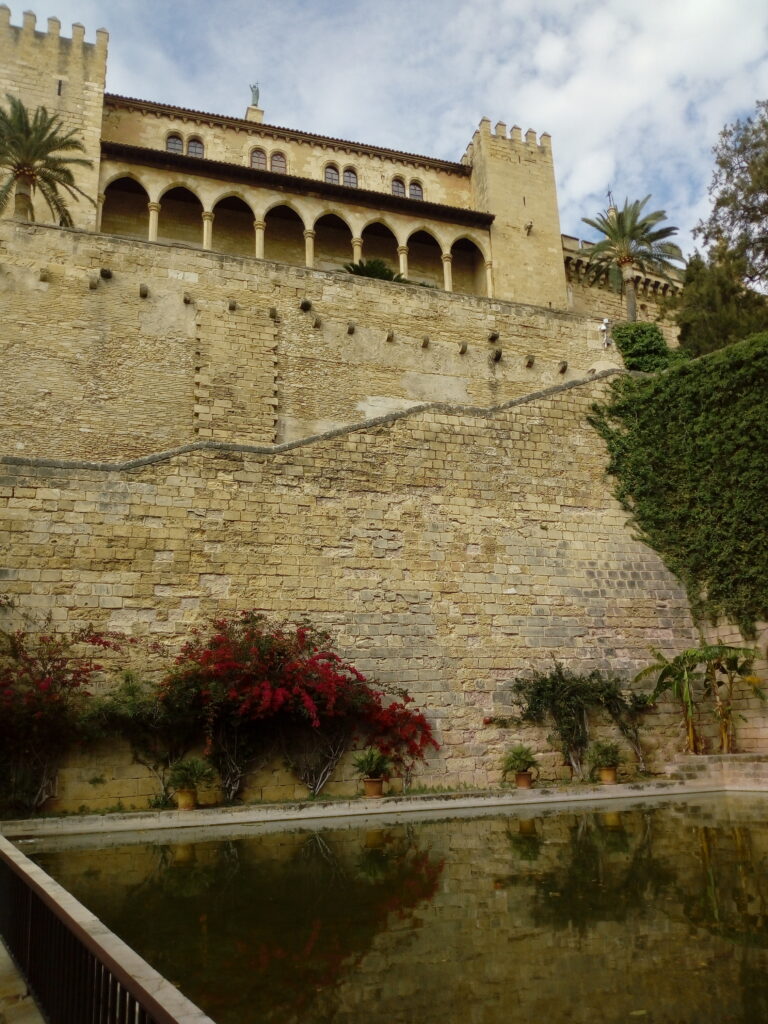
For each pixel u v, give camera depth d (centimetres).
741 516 2120
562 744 1867
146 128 4378
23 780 1420
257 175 4144
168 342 2603
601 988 493
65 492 1656
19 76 3903
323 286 2864
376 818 1422
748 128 3869
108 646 1591
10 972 563
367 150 4831
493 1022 445
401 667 1825
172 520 1728
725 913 656
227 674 1574
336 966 552
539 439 2200
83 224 3750
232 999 493
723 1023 432
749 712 2028
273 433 2636
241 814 1421
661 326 4259
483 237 4672
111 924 670
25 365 2422
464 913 688
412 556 1930
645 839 1046
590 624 2056
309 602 1797
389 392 2853
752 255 3812
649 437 2298
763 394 2148
